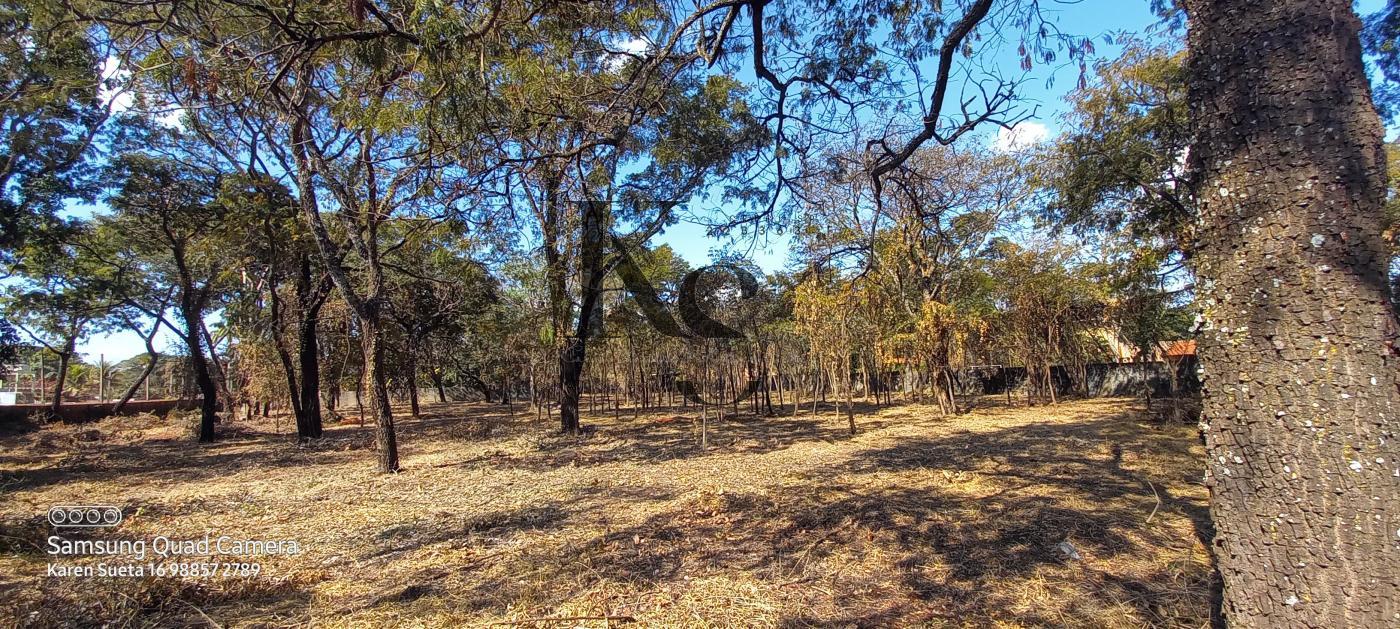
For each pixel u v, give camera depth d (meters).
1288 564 1.89
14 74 6.78
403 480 9.45
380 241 12.38
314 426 16.30
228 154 13.29
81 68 6.05
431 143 4.38
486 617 3.95
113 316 24.33
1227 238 2.05
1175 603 3.71
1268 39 1.98
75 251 18.36
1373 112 1.92
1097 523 5.41
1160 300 13.23
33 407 23.25
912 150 4.78
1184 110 9.59
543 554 5.25
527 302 16.73
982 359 19.98
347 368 20.05
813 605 3.99
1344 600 1.78
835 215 9.66
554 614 3.95
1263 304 1.95
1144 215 11.33
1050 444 10.31
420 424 20.80
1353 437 1.80
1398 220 4.89
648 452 11.62
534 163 5.11
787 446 11.80
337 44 4.73
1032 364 18.52
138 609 4.05
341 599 4.37
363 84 4.86
